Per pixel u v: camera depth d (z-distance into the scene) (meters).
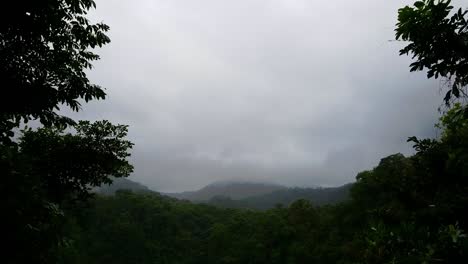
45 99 5.75
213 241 68.38
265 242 58.88
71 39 6.11
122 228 69.81
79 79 6.10
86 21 5.90
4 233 3.58
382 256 3.39
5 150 4.02
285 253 55.59
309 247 51.06
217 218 91.25
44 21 5.27
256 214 72.44
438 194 4.08
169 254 74.31
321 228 52.38
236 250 61.84
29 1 4.96
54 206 4.31
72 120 6.63
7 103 5.52
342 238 43.84
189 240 77.81
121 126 9.53
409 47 3.23
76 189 9.33
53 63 5.84
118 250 67.94
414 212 3.98
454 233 3.09
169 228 80.12
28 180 3.89
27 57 5.64
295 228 58.38
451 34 3.01
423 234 3.29
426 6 2.98
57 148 8.71
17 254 3.67
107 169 9.57
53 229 4.10
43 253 4.05
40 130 8.92
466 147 4.18
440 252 3.05
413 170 4.46
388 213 4.22
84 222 9.89
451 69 3.10
